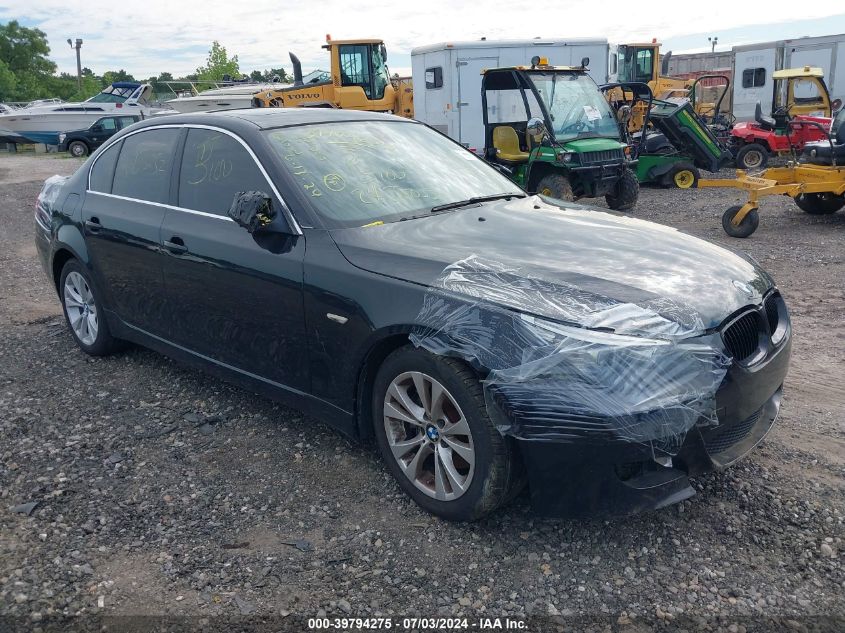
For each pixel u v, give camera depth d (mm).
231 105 28844
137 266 4477
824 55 20406
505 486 2908
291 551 3010
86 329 5273
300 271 3461
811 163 10219
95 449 3906
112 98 31359
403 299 3076
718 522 3096
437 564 2900
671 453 2721
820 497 3236
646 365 2676
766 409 3375
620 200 11977
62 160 25531
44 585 2816
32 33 84062
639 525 3094
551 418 2688
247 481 3553
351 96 20562
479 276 3020
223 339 4008
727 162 14375
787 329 3408
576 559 2904
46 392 4699
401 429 3291
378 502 3336
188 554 3002
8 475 3641
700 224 10641
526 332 2754
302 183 3689
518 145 12211
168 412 4340
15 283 7898
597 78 17641
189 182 4199
